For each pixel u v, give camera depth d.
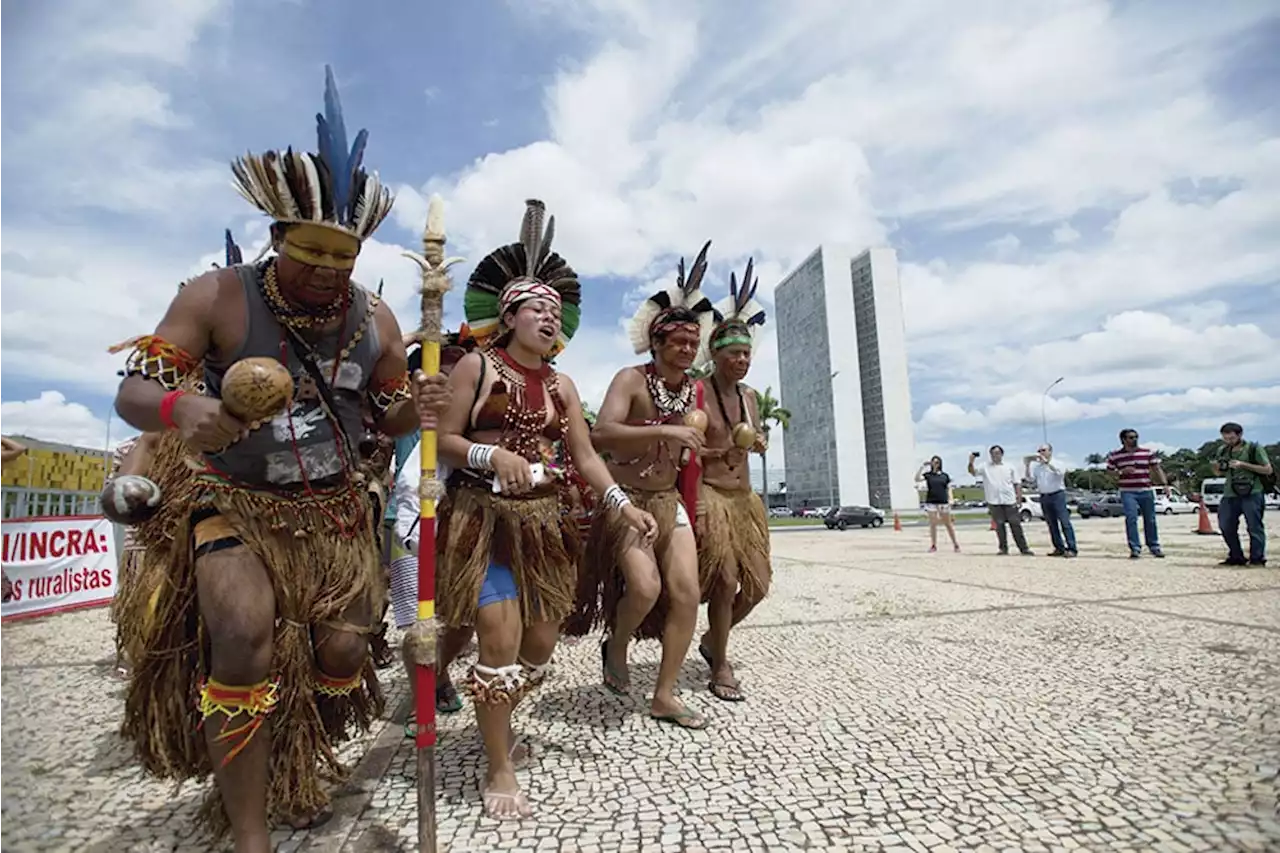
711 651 3.69
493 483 2.50
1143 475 9.83
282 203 1.84
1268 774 2.39
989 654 4.22
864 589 7.20
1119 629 4.79
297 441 2.02
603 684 3.89
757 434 3.62
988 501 11.49
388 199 2.04
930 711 3.21
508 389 2.59
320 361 2.07
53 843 2.11
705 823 2.19
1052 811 2.20
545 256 3.05
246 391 1.57
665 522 3.25
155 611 1.97
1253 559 8.50
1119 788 2.35
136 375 1.79
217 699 1.83
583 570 3.52
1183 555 10.23
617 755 2.81
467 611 2.38
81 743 2.99
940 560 10.63
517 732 3.12
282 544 1.99
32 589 7.11
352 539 2.16
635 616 3.28
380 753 2.90
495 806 2.29
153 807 2.38
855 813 2.23
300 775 2.07
